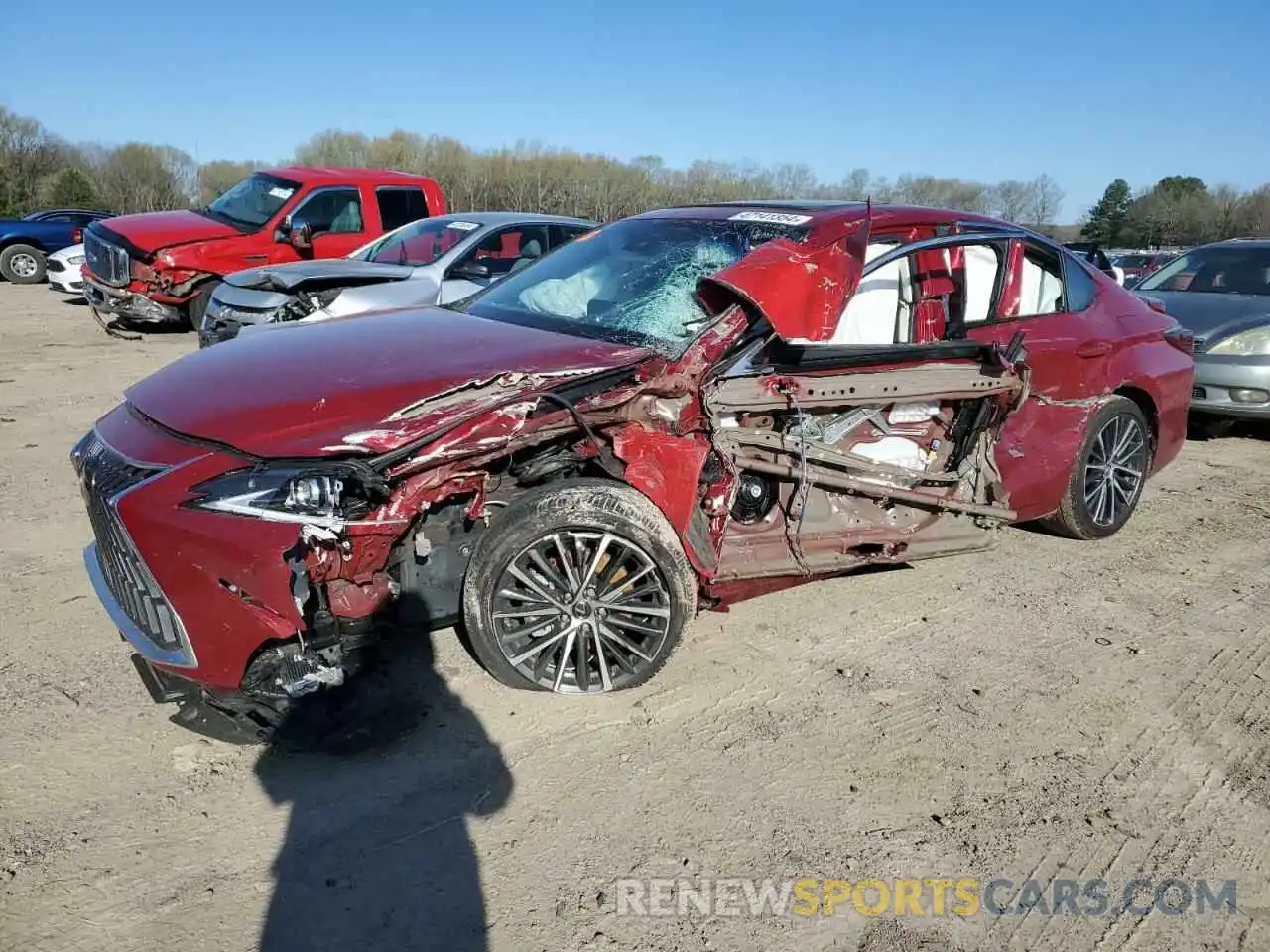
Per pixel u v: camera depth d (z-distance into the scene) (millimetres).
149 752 3080
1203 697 3691
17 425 6938
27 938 2330
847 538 4004
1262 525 5738
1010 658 3945
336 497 2820
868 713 3482
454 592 3295
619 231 4688
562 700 3457
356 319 4156
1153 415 5395
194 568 2760
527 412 3094
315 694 3133
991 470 4352
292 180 11609
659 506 3295
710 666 3771
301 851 2678
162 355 10273
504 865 2660
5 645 3695
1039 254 4871
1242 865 2777
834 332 3543
